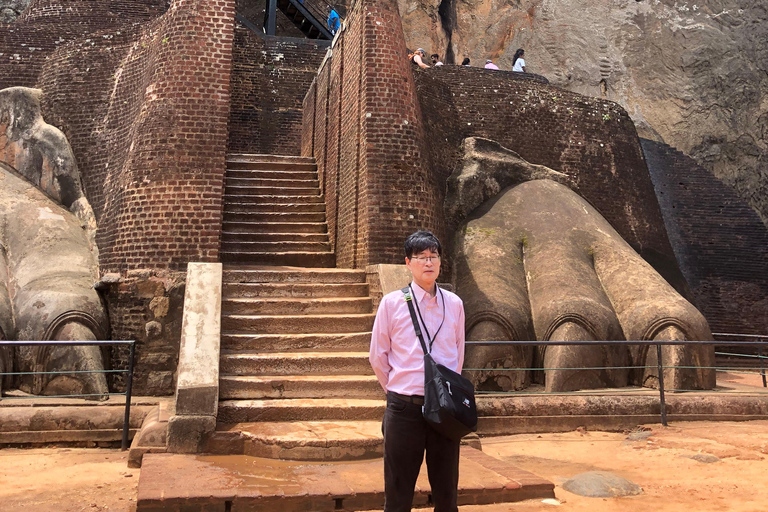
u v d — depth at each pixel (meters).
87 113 10.51
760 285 15.16
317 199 11.45
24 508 4.34
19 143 10.44
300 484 4.53
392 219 8.98
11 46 11.34
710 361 8.93
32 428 6.71
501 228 10.74
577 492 4.81
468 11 23.69
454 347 3.10
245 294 8.12
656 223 13.46
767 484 4.96
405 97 9.43
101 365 7.86
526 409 7.45
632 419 7.67
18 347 7.95
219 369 6.52
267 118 14.05
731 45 21.23
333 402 6.30
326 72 11.86
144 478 4.59
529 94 13.23
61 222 9.65
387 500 2.99
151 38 9.83
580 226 10.75
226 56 8.99
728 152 20.92
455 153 12.14
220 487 4.39
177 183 8.52
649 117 21.84
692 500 4.56
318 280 8.66
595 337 8.78
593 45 22.52
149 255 8.36
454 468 3.01
